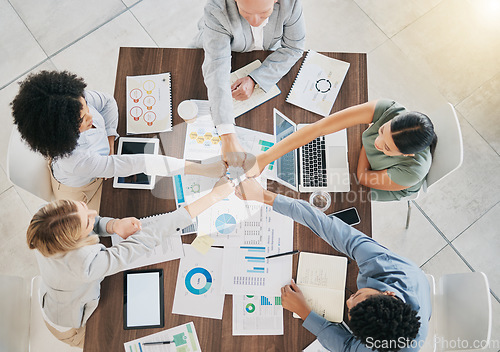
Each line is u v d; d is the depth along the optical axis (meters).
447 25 2.84
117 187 1.72
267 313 1.60
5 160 2.53
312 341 1.58
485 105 2.69
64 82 1.46
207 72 1.78
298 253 1.66
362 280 1.59
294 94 1.85
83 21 2.79
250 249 1.66
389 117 1.73
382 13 2.87
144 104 1.83
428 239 2.47
